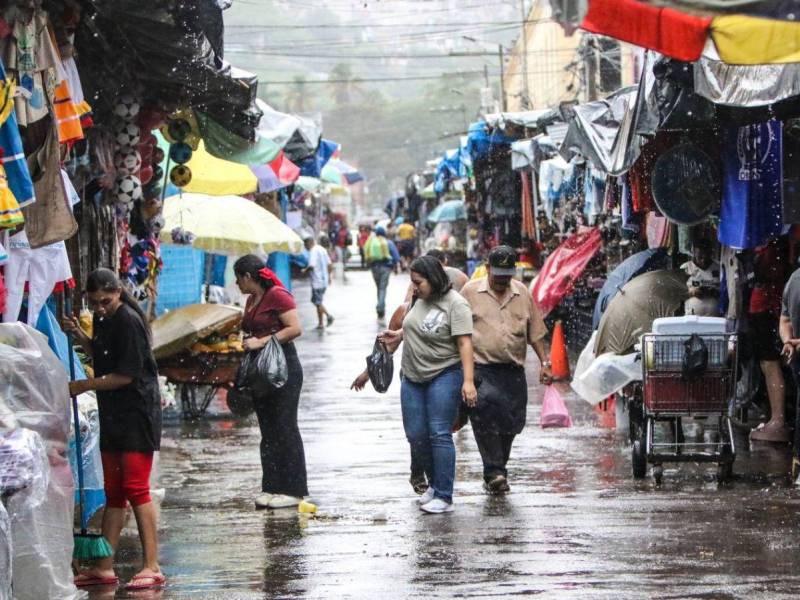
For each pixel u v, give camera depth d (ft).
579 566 44.32
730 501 55.57
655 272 75.72
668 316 72.64
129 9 49.73
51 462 39.14
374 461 69.36
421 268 54.80
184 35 53.21
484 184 166.20
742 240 69.00
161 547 49.55
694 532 49.34
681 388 59.41
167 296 114.21
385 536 50.31
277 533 51.60
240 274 56.70
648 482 60.70
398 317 60.59
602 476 62.64
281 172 106.93
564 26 31.71
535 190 146.10
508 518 53.06
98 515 51.06
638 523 51.29
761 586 41.09
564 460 67.82
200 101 68.49
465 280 63.26
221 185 91.15
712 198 73.00
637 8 41.24
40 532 37.93
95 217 64.54
